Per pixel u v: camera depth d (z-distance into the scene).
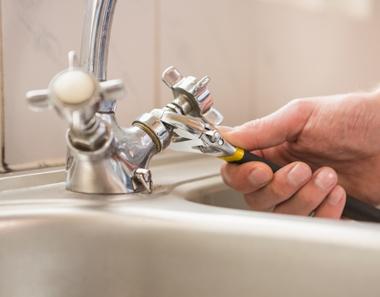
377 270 0.26
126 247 0.33
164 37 0.67
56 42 0.52
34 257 0.34
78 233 0.34
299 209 0.47
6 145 0.48
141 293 0.33
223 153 0.43
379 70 1.30
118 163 0.38
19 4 0.48
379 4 1.27
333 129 0.52
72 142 0.35
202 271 0.31
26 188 0.44
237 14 0.82
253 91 0.87
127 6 0.61
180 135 0.40
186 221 0.31
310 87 1.04
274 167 0.46
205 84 0.41
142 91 0.63
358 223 0.30
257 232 0.29
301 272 0.28
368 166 0.56
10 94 0.48
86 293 0.34
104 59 0.38
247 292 0.30
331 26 1.10
